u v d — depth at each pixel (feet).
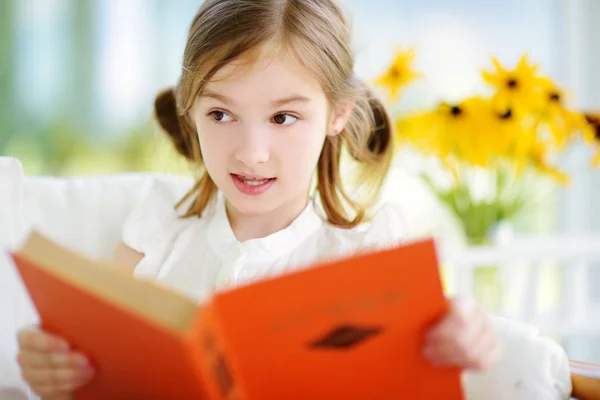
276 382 2.15
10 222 3.22
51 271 1.97
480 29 6.64
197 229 3.70
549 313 5.60
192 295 3.49
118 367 2.12
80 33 7.13
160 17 7.09
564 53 6.58
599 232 6.61
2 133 7.14
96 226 3.75
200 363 1.88
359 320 2.13
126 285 2.03
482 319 2.35
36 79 7.15
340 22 3.37
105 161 7.22
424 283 2.17
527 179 6.20
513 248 4.93
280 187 3.12
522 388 2.77
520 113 4.45
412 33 6.66
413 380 2.27
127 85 7.15
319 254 3.54
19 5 7.06
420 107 6.54
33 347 2.18
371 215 3.77
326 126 3.30
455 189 5.01
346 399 2.22
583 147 6.54
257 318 2.07
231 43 2.99
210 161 3.13
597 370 2.88
